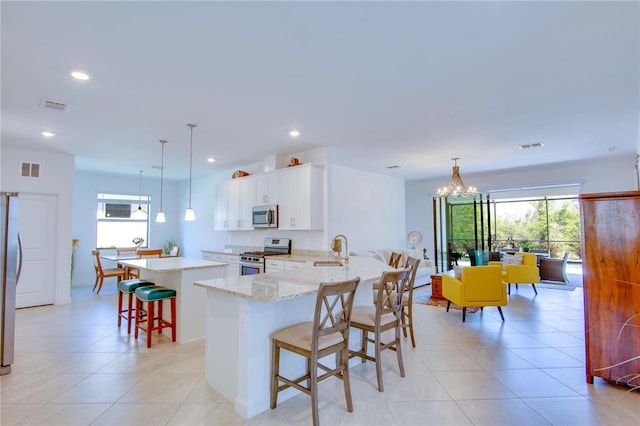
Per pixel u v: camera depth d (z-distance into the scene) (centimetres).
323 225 509
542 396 252
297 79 277
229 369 244
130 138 453
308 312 273
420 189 877
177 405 236
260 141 471
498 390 261
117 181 800
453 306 538
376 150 527
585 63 254
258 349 231
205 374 277
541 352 341
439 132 430
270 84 286
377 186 733
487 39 220
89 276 754
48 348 345
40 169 531
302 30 207
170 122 386
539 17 196
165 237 875
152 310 350
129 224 821
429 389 262
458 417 224
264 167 629
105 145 491
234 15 191
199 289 381
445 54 239
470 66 257
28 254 524
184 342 365
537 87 296
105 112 351
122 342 364
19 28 201
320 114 361
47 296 539
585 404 241
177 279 376
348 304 233
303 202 505
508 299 586
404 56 241
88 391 255
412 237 785
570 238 964
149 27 202
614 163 613
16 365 302
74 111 347
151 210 855
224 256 627
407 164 640
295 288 240
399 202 802
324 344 216
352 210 664
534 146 505
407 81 282
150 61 245
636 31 211
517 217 1038
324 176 508
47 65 249
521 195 900
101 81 277
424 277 720
